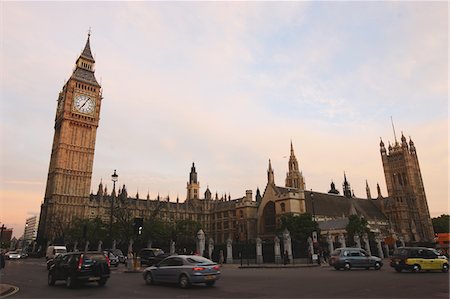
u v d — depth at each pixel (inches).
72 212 4394.7
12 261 2379.4
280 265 1660.9
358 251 1346.0
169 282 796.0
